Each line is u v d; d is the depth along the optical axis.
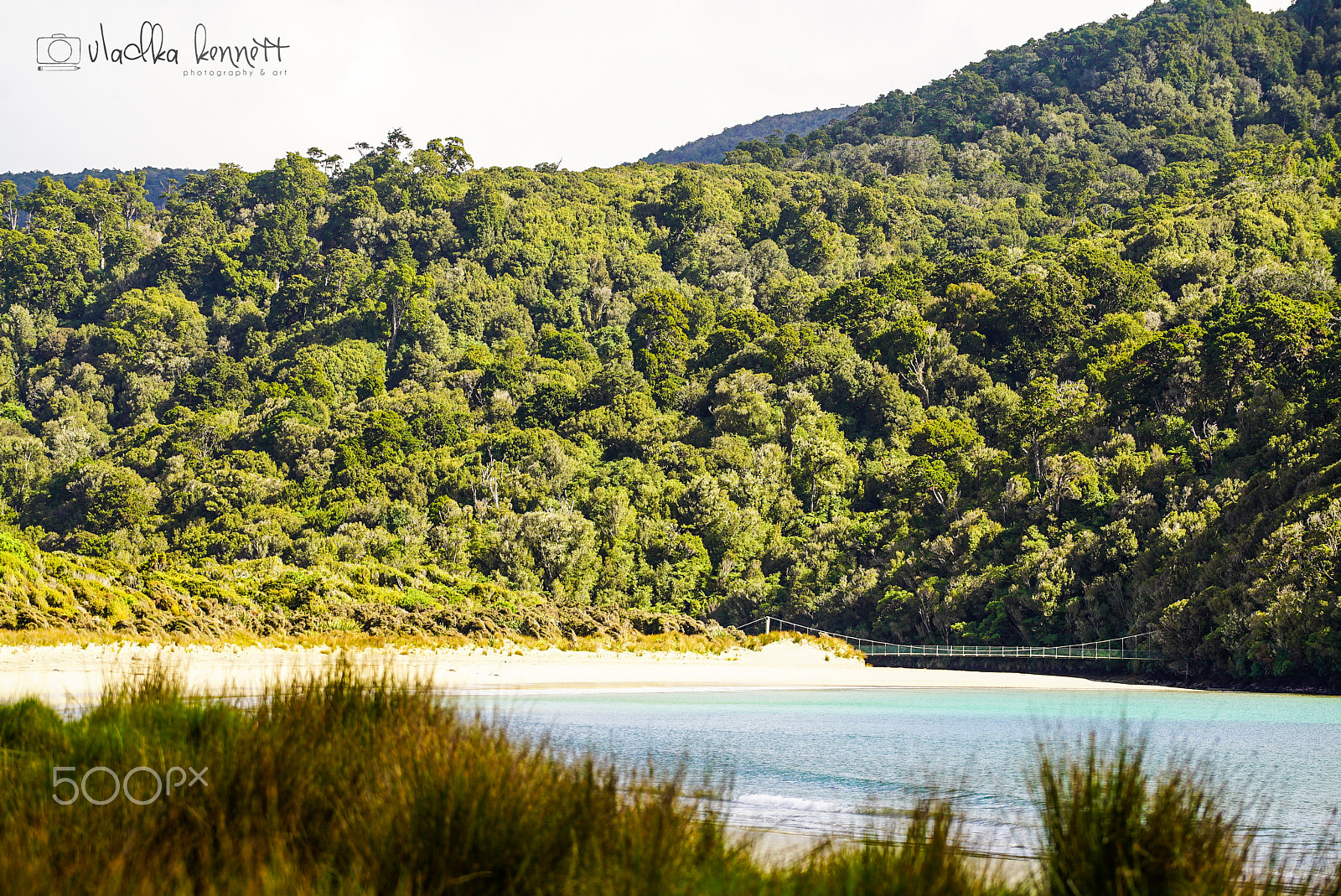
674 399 109.38
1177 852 4.79
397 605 50.09
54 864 4.21
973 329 109.00
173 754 5.75
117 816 4.88
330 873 4.43
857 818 9.27
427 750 5.48
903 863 5.01
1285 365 66.25
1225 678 42.34
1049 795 5.41
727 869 4.94
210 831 4.71
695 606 75.88
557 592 73.00
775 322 133.00
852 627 67.88
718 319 142.62
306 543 76.06
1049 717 23.28
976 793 11.25
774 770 12.98
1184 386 69.62
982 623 58.62
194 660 25.23
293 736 5.95
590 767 5.39
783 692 32.34
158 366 136.88
